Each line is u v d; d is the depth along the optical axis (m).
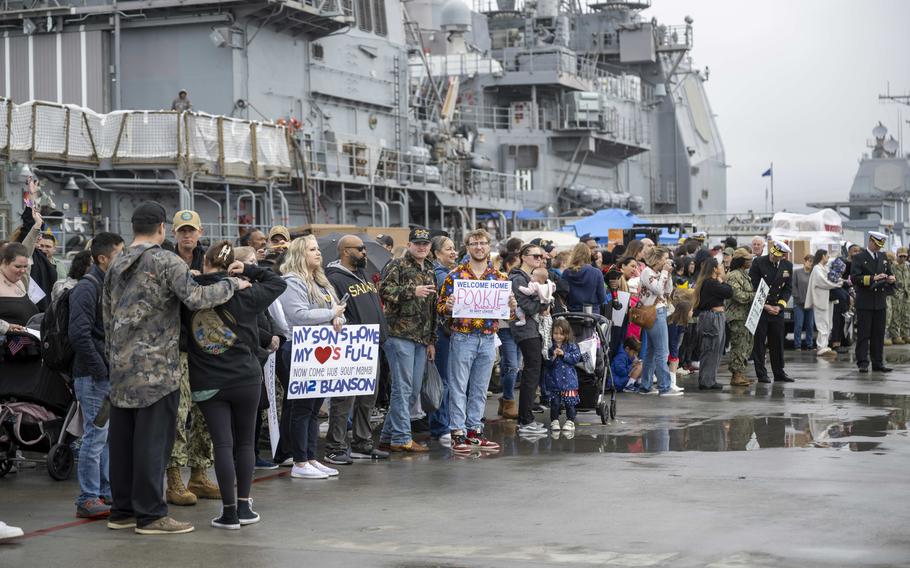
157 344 8.66
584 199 52.41
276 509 9.58
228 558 7.86
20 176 25.08
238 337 8.91
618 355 18.55
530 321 14.09
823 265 25.83
